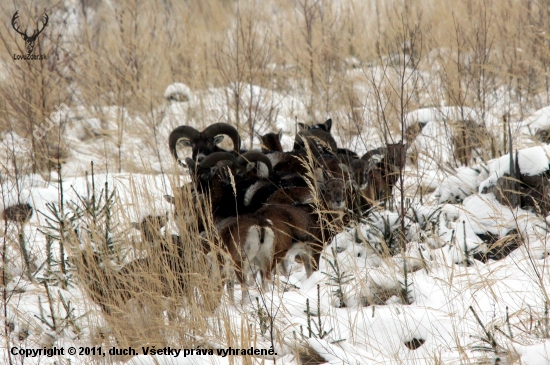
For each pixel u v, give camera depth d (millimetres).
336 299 27859
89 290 26234
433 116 47469
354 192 35438
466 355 21062
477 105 47750
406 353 23359
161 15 69375
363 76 56156
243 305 28203
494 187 33594
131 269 27594
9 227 35344
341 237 33344
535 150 32156
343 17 67062
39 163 48938
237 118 52656
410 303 26969
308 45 59656
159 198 33938
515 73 53219
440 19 58688
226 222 30125
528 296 25203
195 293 27375
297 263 35906
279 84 61750
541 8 58625
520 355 21109
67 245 28141
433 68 56719
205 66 59656
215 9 67125
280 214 31531
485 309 24953
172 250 27516
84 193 40844
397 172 36344
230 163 35062
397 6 63562
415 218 32250
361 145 48062
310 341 23078
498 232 31047
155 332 25688
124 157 49656
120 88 57562
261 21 67375
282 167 40312
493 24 55750
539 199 31641
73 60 62469
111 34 65000
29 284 30547
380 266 29484
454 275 27656
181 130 43750
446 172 39469
